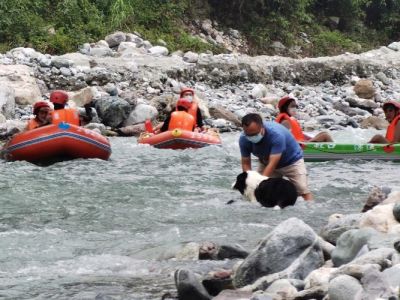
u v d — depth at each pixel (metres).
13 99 29.59
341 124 33.19
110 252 11.47
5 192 16.83
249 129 15.17
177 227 13.16
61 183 18.09
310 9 58.44
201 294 8.62
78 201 15.84
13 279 9.88
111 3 45.88
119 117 29.61
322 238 10.73
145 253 11.16
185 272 8.76
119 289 9.30
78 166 20.95
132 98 31.80
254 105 35.62
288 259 9.05
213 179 18.91
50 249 11.64
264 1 53.88
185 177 19.19
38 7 42.72
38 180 18.50
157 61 38.97
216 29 51.12
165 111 31.91
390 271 7.80
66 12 42.91
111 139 27.42
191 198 16.09
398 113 23.23
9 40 39.47
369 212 10.69
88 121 28.89
